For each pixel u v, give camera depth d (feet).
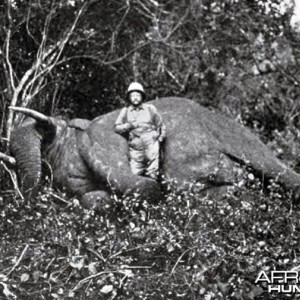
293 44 51.96
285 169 34.65
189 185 32.19
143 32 48.52
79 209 30.14
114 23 47.21
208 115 35.27
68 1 44.83
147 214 30.63
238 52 50.24
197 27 49.60
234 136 34.88
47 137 34.65
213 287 24.43
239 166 33.94
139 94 33.99
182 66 49.47
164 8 49.96
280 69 50.98
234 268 25.88
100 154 32.99
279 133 49.26
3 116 41.16
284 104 51.03
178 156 33.45
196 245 26.71
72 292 24.26
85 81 46.73
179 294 24.85
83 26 45.96
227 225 29.22
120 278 25.04
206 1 49.83
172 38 49.47
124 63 47.83
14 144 34.30
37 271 24.40
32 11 44.50
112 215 30.91
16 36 44.93
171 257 27.27
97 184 33.30
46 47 45.01
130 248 27.40
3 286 24.02
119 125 33.81
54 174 34.14
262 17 50.93
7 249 27.53
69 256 25.67
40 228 28.48
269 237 29.17
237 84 49.88
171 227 28.14
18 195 33.19
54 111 44.98
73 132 34.45
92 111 47.14
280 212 30.53
